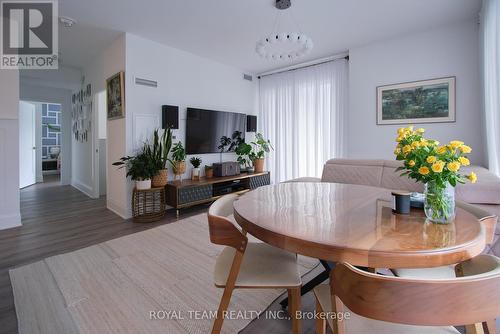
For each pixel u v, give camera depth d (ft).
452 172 3.44
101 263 7.28
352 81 13.39
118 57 11.80
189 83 13.98
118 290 5.97
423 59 11.42
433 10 9.60
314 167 15.34
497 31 7.23
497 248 5.48
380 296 2.01
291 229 3.20
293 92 16.15
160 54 12.60
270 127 17.54
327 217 3.70
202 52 13.87
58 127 28.71
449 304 1.88
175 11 9.55
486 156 9.05
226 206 4.89
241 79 17.04
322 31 11.28
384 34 11.66
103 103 15.47
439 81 11.10
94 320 4.98
